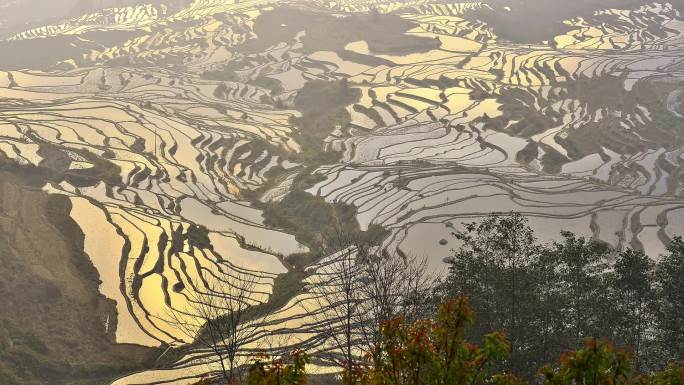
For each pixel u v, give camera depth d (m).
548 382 7.62
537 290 20.66
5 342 28.81
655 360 19.98
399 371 7.97
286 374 7.80
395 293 22.75
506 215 41.84
